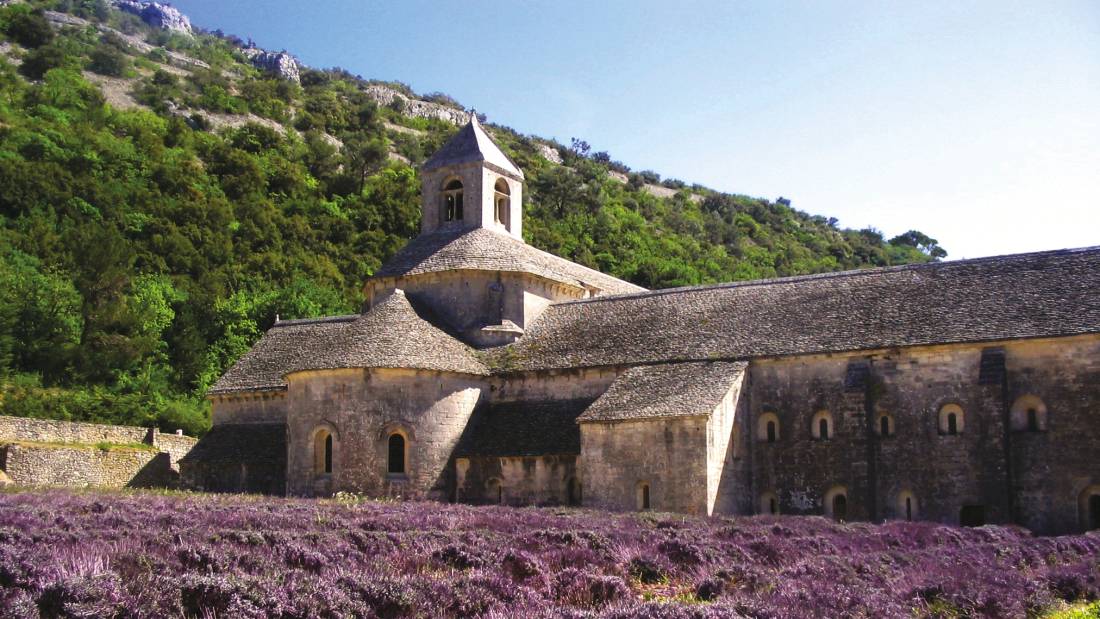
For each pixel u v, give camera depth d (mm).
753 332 51031
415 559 24422
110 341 80062
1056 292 46188
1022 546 33156
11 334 76062
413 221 131375
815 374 48438
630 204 173375
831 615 18547
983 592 21750
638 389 48812
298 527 30859
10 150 109000
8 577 16828
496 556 24688
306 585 17359
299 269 109500
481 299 57500
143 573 17734
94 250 84375
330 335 63219
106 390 77250
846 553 30141
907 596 21797
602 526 34594
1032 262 48906
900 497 46062
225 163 130375
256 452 57062
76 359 77500
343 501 45750
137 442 64875
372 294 60562
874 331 47938
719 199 197875
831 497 47156
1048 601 22297
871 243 198375
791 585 21641
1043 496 43531
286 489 52344
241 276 103125
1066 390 43750
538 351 55156
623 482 46438
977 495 44281
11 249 85750
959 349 45719
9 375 72750
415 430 50562
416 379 51156
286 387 58719
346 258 118000
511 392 54375
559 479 49438
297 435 51906
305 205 128500
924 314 47844
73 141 116750
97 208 103750
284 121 178500
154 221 105438
